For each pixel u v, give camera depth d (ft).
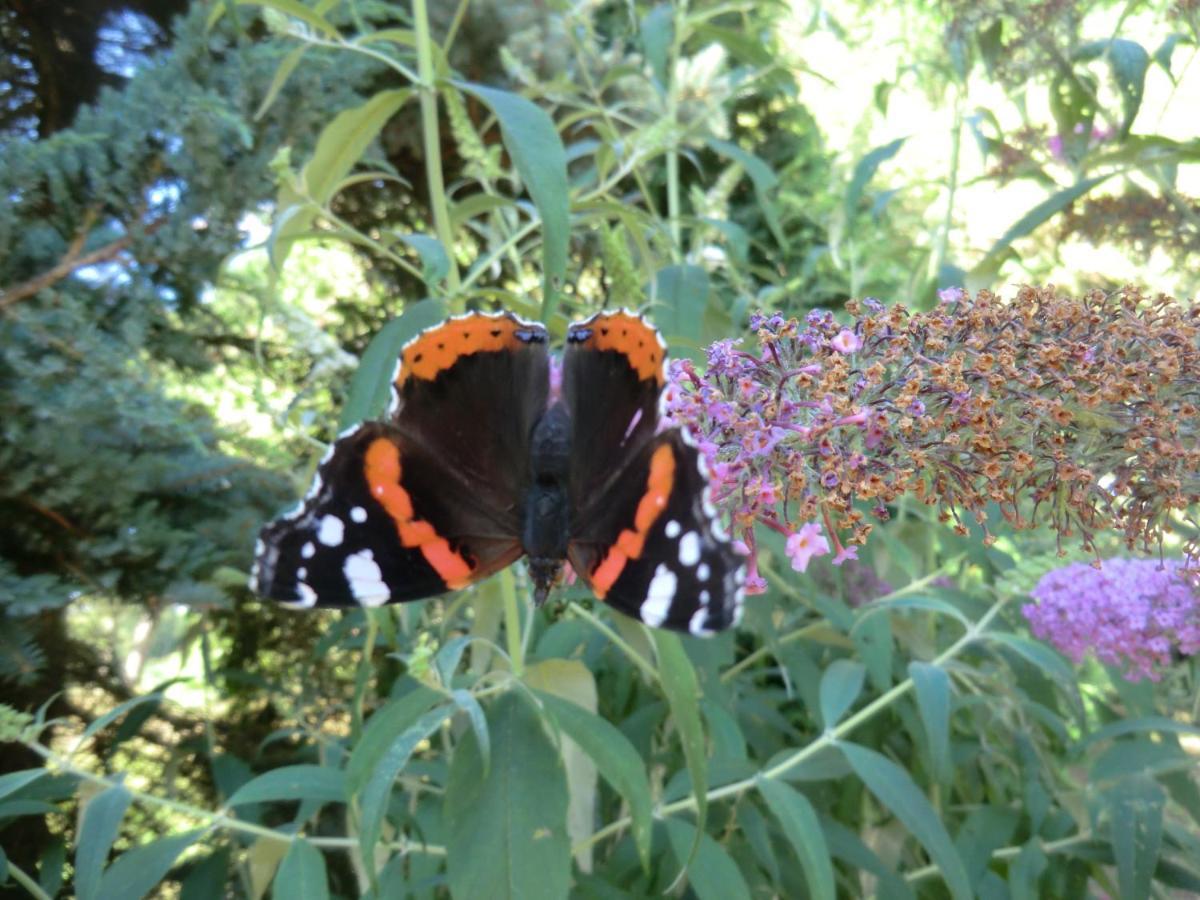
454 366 0.29
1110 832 0.36
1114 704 0.52
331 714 0.52
